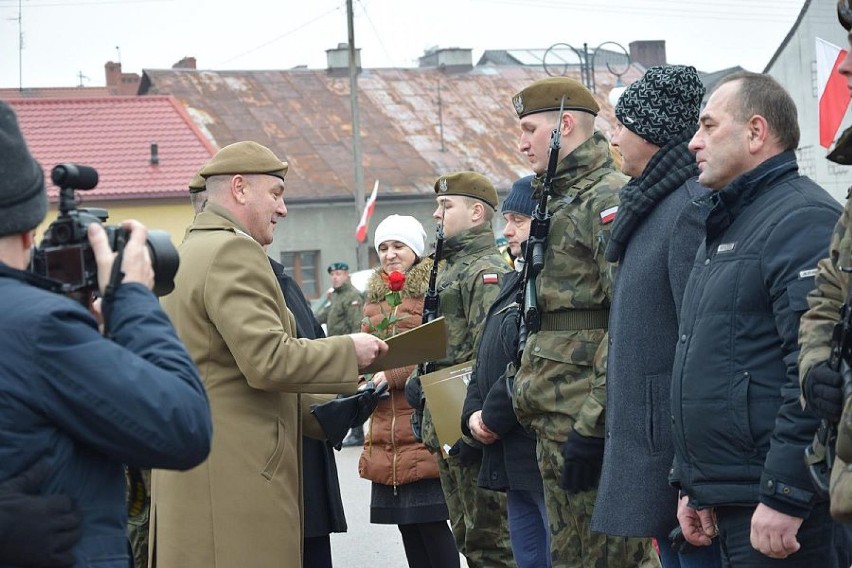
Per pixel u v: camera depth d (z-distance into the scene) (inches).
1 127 107.1
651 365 177.3
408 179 1562.5
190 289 191.0
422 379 242.8
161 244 118.3
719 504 151.4
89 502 107.0
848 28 132.0
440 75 1784.0
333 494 239.5
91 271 112.8
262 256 194.9
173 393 107.3
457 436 238.5
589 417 187.8
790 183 154.7
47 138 1353.3
